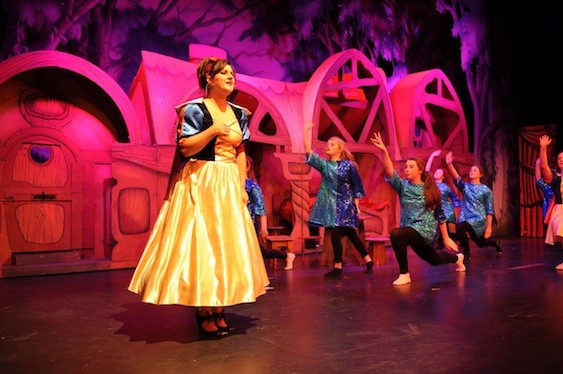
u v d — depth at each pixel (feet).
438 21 37.35
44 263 19.98
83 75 20.38
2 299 14.24
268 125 28.07
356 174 18.58
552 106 40.11
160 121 22.03
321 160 18.56
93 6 23.98
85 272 19.97
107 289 15.84
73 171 21.62
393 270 19.54
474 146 37.88
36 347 9.25
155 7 25.77
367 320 11.06
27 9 22.22
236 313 11.98
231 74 9.90
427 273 18.47
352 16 33.14
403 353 8.52
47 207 20.98
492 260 22.18
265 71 29.45
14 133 20.16
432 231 16.43
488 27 39.52
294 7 30.66
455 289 14.89
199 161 9.70
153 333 10.18
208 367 7.91
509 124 40.19
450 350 8.65
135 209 21.20
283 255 20.08
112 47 24.53
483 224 23.31
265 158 27.96
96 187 22.26
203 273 9.02
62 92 21.34
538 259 22.34
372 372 7.55
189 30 26.86
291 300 13.56
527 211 37.99
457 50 38.19
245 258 9.43
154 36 25.79
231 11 28.25
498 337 9.46
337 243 18.26
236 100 26.32
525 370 7.55
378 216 26.84
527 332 9.81
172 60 23.39
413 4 36.22
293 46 30.58
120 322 11.23
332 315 11.63
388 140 30.04
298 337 9.68
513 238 35.78
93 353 8.80
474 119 37.99
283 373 7.56
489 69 39.32
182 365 8.04
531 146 38.09
